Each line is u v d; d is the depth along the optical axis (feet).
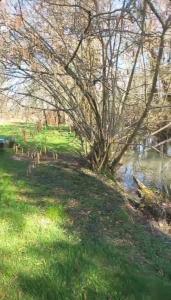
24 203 21.83
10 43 28.58
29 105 32.14
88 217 21.62
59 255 16.02
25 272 14.55
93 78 29.84
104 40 28.81
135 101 31.35
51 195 24.09
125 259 17.13
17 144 39.47
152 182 37.01
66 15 29.04
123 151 33.35
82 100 32.07
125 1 24.76
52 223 19.57
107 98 31.40
